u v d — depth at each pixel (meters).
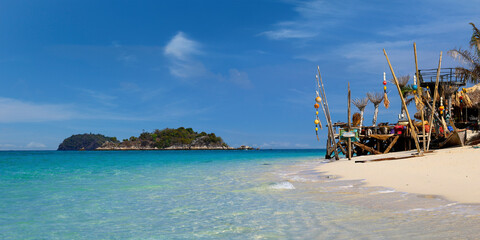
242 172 21.14
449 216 6.23
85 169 27.06
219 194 11.10
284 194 10.45
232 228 6.46
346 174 14.93
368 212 7.12
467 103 30.27
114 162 41.97
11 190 13.00
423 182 10.45
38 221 7.55
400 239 5.03
